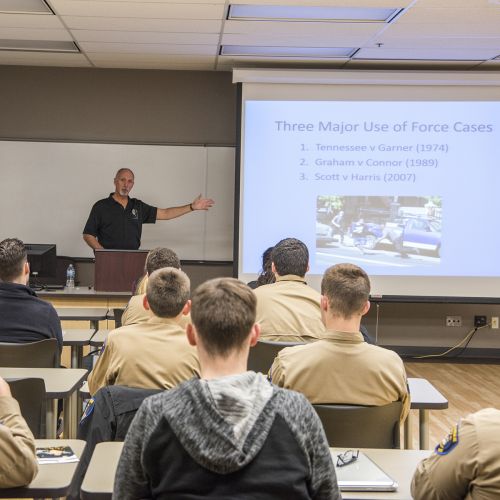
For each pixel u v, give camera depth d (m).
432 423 4.66
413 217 6.70
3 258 3.36
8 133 7.08
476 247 6.70
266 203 6.67
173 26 5.46
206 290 1.36
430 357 7.11
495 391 5.70
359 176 6.68
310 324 3.22
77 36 5.84
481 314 7.15
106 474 1.76
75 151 7.10
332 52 6.27
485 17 5.09
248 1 4.73
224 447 1.17
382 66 6.80
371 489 1.69
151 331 2.35
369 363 2.16
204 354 1.33
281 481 1.18
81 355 4.36
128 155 7.14
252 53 6.36
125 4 4.89
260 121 6.64
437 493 1.48
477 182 6.70
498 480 1.39
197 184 7.20
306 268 3.42
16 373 2.97
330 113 6.65
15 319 3.34
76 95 7.10
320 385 2.15
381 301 6.74
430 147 6.67
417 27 5.39
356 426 2.16
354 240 6.70
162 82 7.14
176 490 1.17
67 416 3.09
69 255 7.12
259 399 1.22
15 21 5.42
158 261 3.44
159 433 1.20
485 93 6.65
